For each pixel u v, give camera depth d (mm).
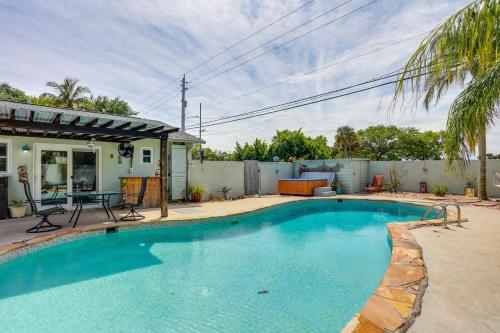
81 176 9445
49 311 3559
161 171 8109
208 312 3535
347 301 3811
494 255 4570
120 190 10031
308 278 4617
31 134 8430
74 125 6465
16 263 5059
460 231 6352
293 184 15219
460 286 3342
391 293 3133
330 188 15250
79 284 4363
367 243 6832
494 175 13336
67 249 6090
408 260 4277
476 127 3408
